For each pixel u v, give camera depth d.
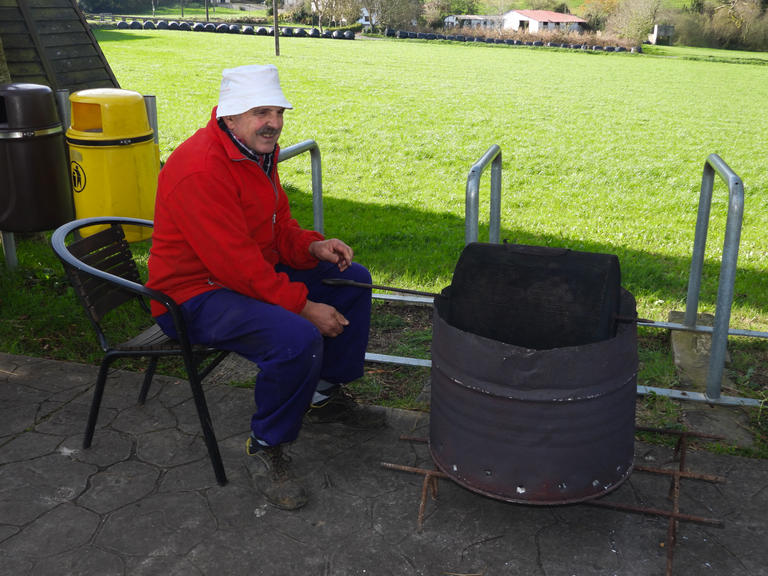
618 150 14.72
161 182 2.53
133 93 4.97
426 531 2.49
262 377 2.50
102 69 7.00
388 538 2.46
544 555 2.38
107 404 3.26
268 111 2.45
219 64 28.64
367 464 2.87
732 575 2.30
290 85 22.78
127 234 5.04
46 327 4.09
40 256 5.28
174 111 16.20
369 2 80.31
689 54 64.94
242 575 2.28
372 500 2.65
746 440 3.11
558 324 2.22
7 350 3.77
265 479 2.75
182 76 23.58
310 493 2.68
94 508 2.57
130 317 4.23
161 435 3.03
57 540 2.40
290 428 2.54
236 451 2.93
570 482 2.29
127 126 4.87
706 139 16.94
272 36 54.75
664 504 2.65
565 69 37.91
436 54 44.09
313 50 40.84
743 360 3.95
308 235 2.92
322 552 2.38
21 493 2.64
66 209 5.00
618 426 2.30
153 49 35.56
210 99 18.58
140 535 2.44
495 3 113.69
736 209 3.09
